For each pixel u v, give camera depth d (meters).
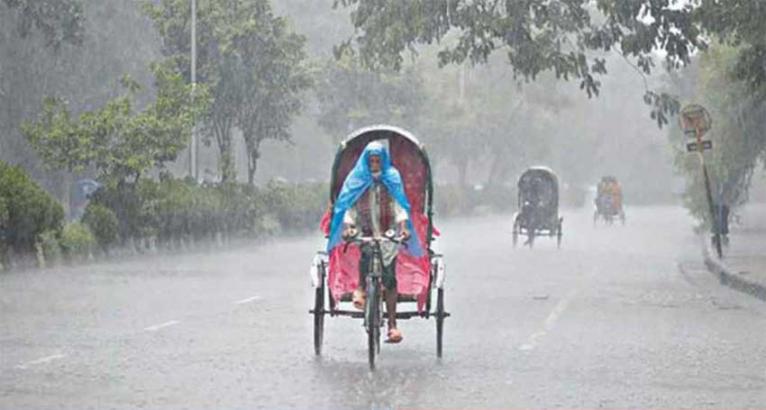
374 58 66.56
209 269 64.88
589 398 25.22
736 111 94.50
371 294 28.41
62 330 35.97
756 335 37.53
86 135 75.88
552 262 75.44
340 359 30.53
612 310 45.31
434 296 49.50
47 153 75.94
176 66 94.31
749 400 25.27
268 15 97.06
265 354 31.23
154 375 27.39
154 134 77.44
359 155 31.98
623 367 29.84
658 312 44.97
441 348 31.05
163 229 81.88
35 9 87.31
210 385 26.16
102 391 25.12
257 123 98.94
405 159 31.78
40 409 22.94
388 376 27.78
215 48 94.94
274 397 24.75
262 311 42.28
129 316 40.19
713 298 51.94
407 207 29.45
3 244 61.56
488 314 42.78
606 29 62.06
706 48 60.56
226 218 92.62
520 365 29.88
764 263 69.00
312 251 84.62
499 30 61.19
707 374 28.91
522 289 54.19
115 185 77.19
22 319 38.94
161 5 97.06
